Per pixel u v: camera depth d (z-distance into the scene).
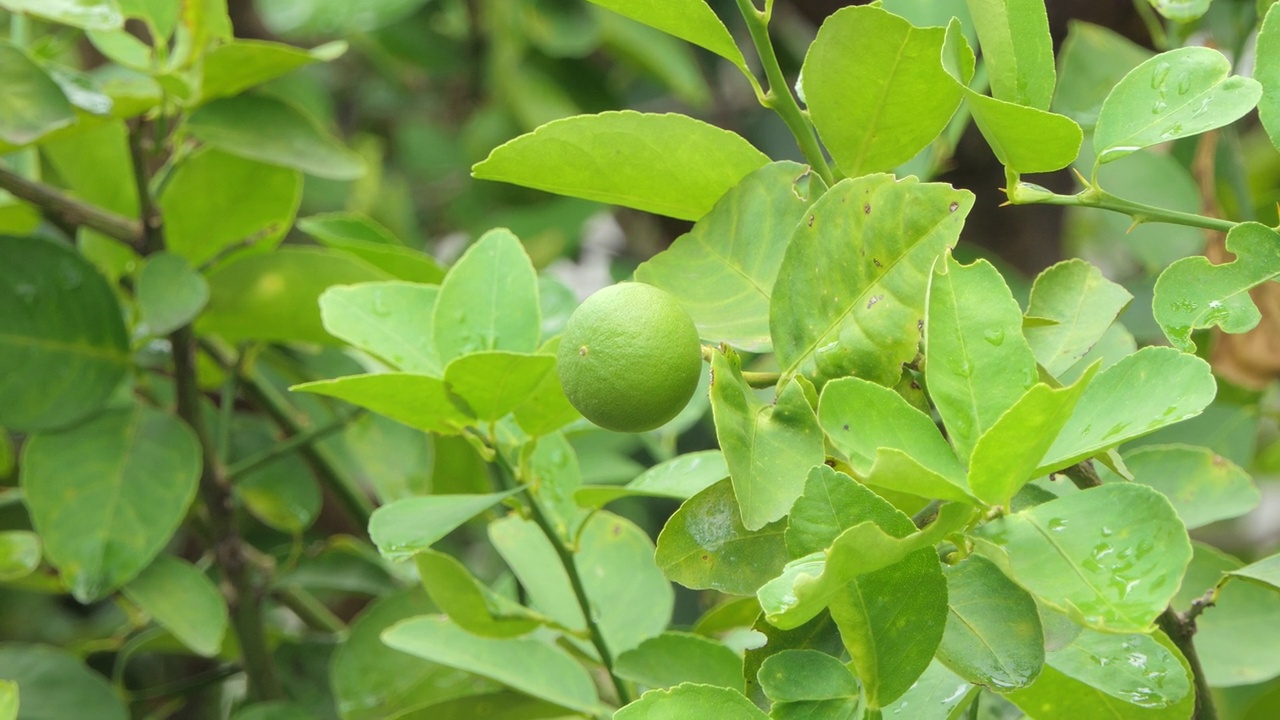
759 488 0.82
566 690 1.01
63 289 1.11
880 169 0.88
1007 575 0.79
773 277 0.88
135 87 1.10
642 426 0.84
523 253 0.97
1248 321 0.84
